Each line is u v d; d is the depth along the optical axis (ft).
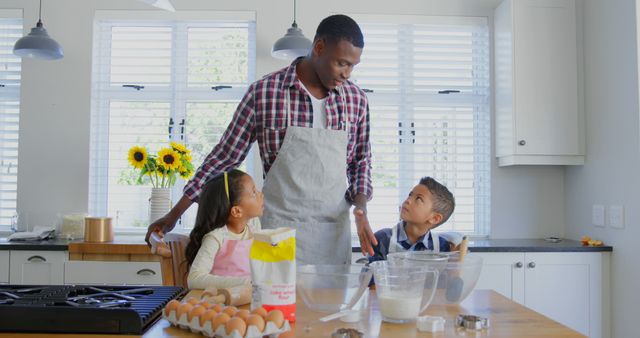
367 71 11.06
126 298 3.61
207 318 2.87
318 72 5.39
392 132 11.13
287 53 9.56
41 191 10.59
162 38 11.12
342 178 5.73
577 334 3.03
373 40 11.03
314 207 5.61
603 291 9.42
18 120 11.09
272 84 5.61
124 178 11.03
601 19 9.62
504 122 10.38
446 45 11.05
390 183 11.07
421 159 11.14
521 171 10.87
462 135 11.19
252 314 2.83
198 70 11.19
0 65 11.09
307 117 5.63
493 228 10.82
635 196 8.72
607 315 9.41
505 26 10.34
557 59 10.11
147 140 11.10
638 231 8.67
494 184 10.82
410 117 11.12
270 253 3.17
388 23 10.88
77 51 10.69
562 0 10.17
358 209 5.36
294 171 5.57
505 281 9.34
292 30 9.41
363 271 3.43
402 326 3.19
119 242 9.49
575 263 9.42
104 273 9.21
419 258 3.89
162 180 10.25
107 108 11.10
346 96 5.79
